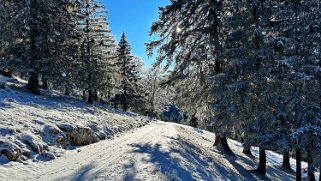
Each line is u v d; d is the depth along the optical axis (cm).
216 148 2167
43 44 2580
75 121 1970
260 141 1622
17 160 1226
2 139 1270
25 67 2527
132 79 5378
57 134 1630
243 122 1756
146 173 994
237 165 1811
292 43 1599
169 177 991
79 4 3506
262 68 1694
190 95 2203
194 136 2548
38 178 1048
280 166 2638
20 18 2511
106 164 1099
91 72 3506
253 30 1723
